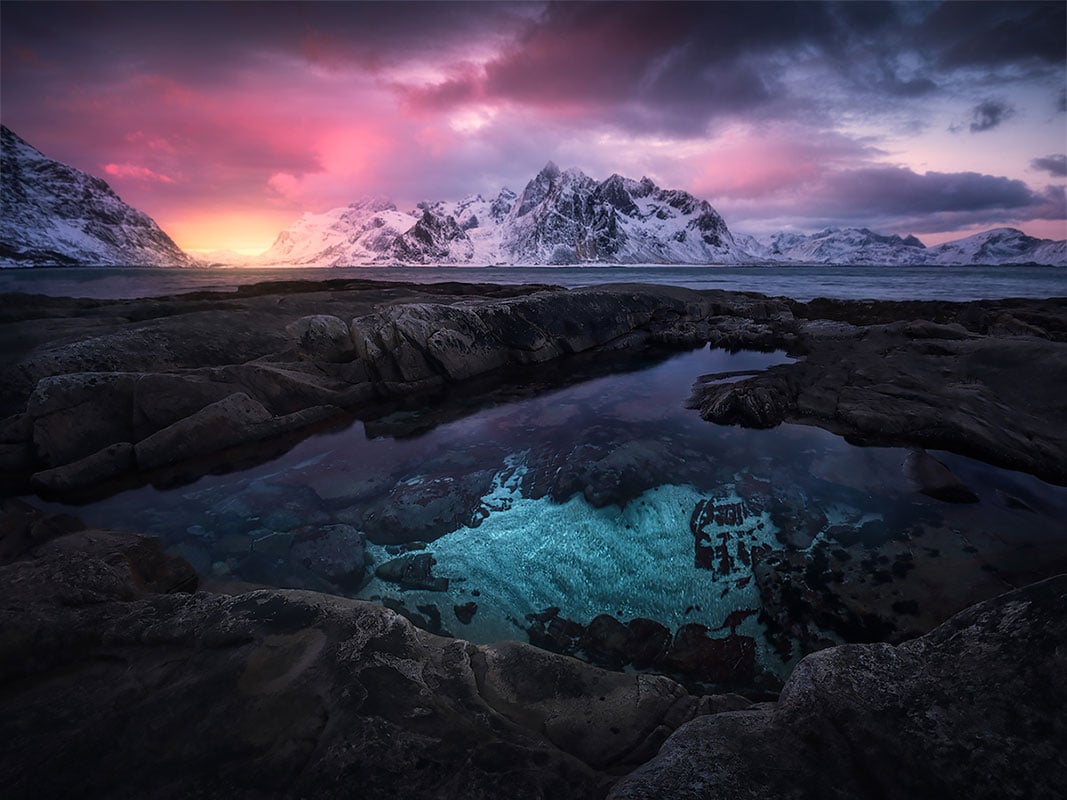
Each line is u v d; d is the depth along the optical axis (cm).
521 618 466
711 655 418
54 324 1304
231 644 314
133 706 271
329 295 1895
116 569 421
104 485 744
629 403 1080
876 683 233
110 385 862
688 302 2133
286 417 956
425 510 647
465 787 219
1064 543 530
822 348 1448
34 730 256
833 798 190
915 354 1146
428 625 459
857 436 838
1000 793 178
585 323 1712
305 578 520
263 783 221
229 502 679
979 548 526
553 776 227
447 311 1405
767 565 524
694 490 676
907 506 620
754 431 884
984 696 211
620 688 308
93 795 220
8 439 801
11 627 317
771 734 222
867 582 487
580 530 601
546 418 1000
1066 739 186
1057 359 912
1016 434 767
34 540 585
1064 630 218
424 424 993
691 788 197
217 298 2311
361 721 252
